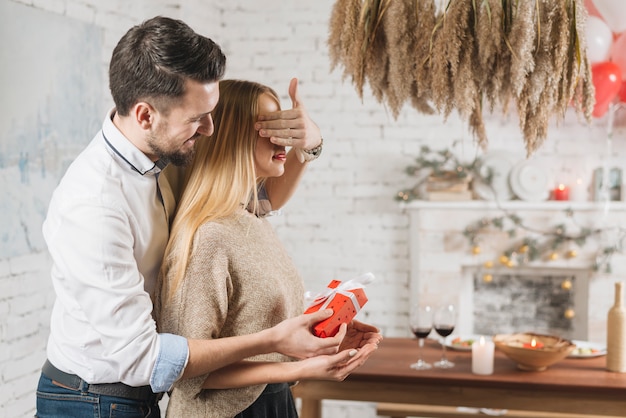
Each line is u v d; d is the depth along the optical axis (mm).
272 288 1662
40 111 2977
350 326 1812
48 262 3100
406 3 1707
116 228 1486
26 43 2881
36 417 1682
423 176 4457
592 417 3209
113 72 1504
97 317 1457
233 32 4602
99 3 3430
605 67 3576
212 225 1609
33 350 3033
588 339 4355
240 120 1718
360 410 4512
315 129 1826
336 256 4582
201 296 1569
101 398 1598
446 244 4391
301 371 1557
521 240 4340
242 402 1671
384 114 4465
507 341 2799
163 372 1454
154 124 1502
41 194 3012
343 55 1812
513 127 4375
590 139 4340
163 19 1492
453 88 1664
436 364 2701
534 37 1590
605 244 4273
